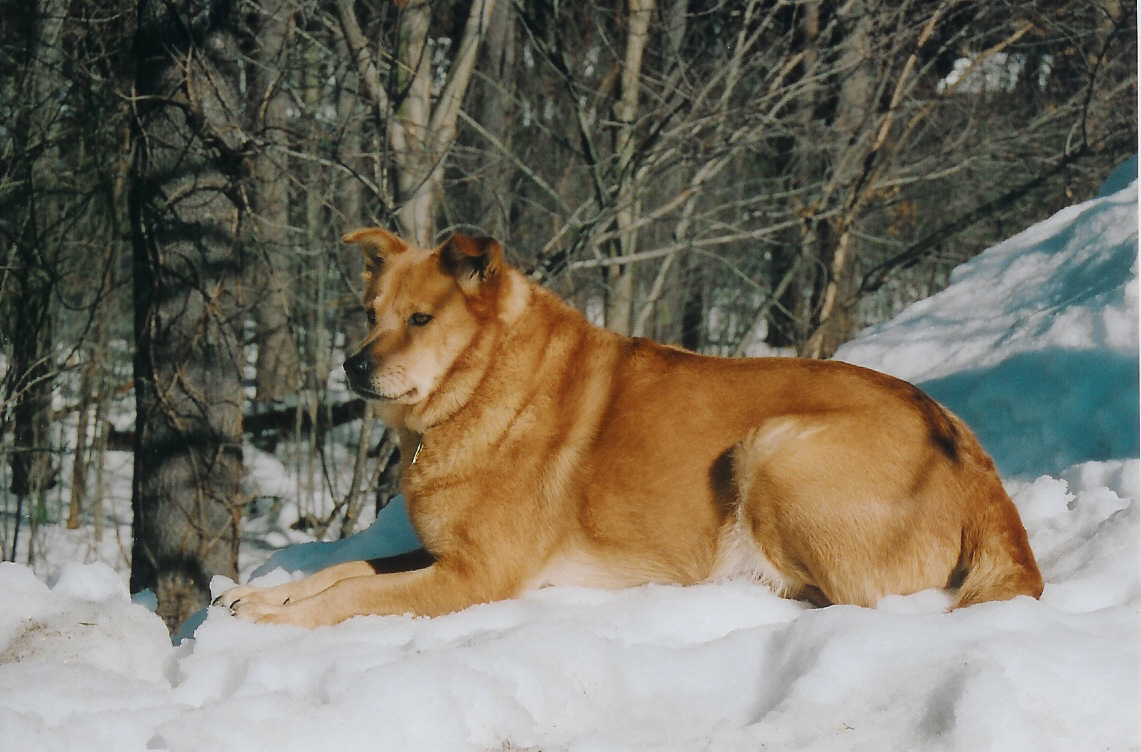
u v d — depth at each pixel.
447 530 4.19
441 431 4.30
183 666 3.34
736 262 13.98
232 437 8.57
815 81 9.99
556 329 4.41
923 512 3.74
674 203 9.69
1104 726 2.85
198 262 8.26
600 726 3.08
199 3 8.09
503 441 4.22
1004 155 11.38
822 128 10.58
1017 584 3.53
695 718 3.09
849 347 6.09
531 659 3.20
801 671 3.12
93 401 12.53
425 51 8.16
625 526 4.09
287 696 2.99
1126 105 11.11
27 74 9.77
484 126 11.56
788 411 3.98
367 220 10.88
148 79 8.20
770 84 10.02
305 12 8.64
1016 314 5.56
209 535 8.49
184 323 8.31
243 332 8.91
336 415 13.97
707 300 14.78
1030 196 12.27
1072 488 4.32
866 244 15.87
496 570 4.12
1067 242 5.86
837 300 13.27
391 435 9.99
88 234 11.86
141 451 8.59
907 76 11.28
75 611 3.65
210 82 7.85
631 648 3.33
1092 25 11.18
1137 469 4.15
